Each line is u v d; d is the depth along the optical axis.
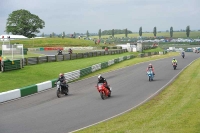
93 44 115.06
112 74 40.28
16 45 44.84
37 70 40.12
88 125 15.43
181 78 32.91
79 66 46.81
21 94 25.22
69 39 123.88
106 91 23.34
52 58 51.22
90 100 22.78
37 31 132.62
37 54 70.31
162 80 32.47
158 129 13.23
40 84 28.11
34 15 131.00
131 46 93.00
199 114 15.50
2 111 19.69
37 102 22.56
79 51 87.38
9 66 38.25
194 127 13.09
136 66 50.22
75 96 24.84
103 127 14.56
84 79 36.31
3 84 29.77
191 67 44.69
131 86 29.25
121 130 13.59
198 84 27.41
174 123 14.07
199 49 97.38
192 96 21.45
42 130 14.67
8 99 23.62
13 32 128.75
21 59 41.09
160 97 22.48
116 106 20.20
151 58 68.12
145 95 23.95
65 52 81.75
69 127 15.10
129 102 21.45
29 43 109.06
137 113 17.41
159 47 122.12
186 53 89.25
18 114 18.56
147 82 31.52
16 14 129.12
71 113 18.38
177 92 24.02
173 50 105.69
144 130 13.27
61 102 22.28
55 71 40.53
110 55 72.38
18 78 33.66
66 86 25.11
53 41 115.69
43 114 18.30
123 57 63.25
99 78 23.50
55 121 16.42
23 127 15.34
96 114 17.97
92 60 57.09
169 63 53.75
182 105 18.45
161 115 16.14
